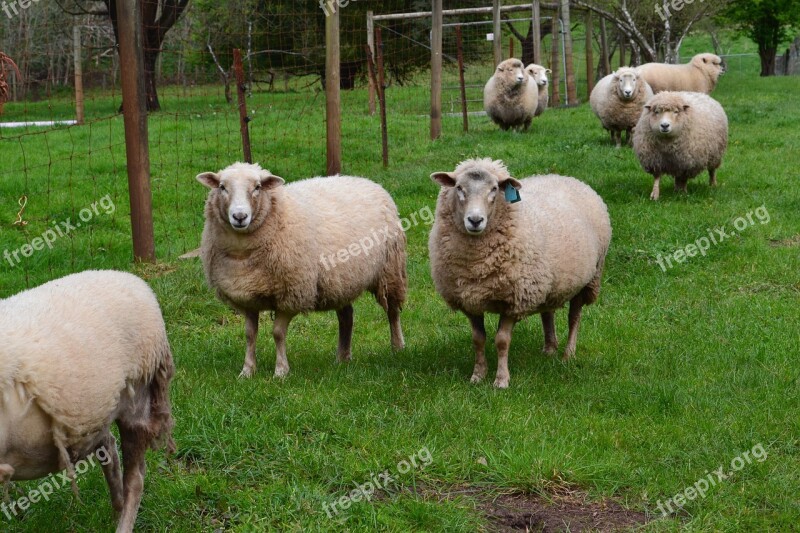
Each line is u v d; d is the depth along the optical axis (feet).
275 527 14.83
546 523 15.12
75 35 65.72
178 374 20.92
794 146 48.44
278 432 17.49
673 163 37.63
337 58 38.47
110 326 12.97
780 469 16.81
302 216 21.31
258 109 72.13
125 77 29.89
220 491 15.61
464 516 15.07
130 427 13.64
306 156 47.91
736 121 59.06
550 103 84.02
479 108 76.95
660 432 18.30
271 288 20.99
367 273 23.06
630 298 28.04
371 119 63.00
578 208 23.11
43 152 50.62
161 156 47.14
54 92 105.70
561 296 22.02
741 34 123.13
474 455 17.22
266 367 22.36
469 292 20.93
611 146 49.39
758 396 19.94
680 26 87.61
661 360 22.70
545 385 20.86
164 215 37.52
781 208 36.06
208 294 28.07
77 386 12.07
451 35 103.65
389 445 17.38
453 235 21.04
